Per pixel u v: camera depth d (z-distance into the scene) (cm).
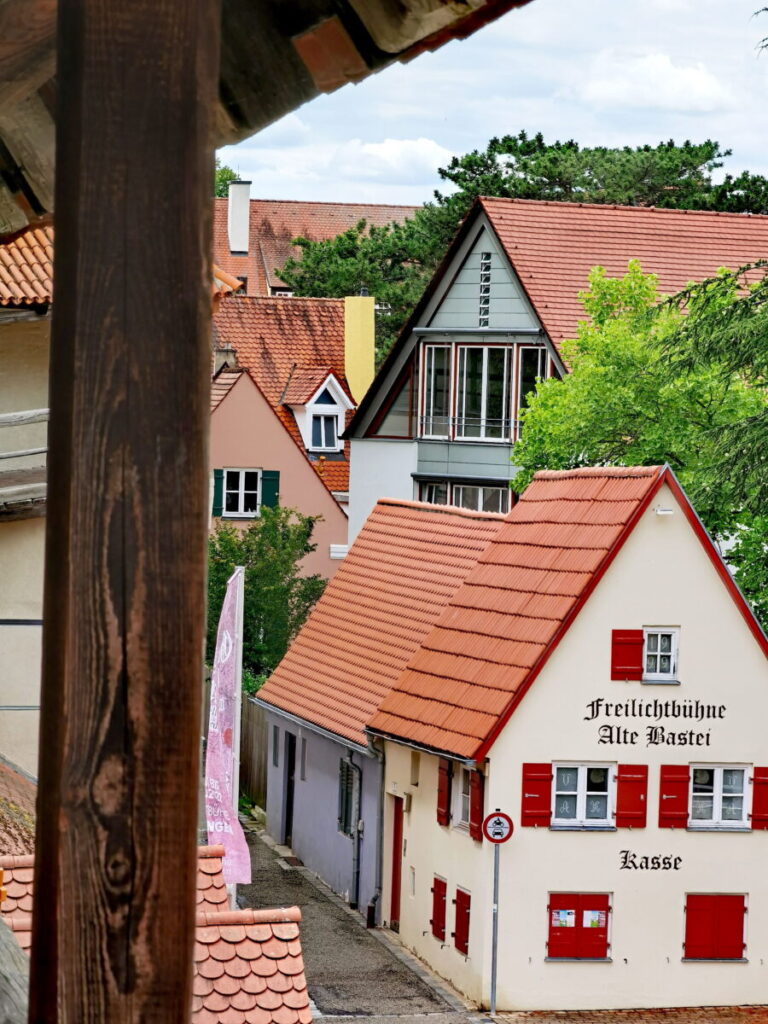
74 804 240
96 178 238
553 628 2544
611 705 2548
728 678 2583
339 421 5369
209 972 970
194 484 240
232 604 2078
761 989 2577
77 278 239
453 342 4300
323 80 306
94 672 239
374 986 2527
